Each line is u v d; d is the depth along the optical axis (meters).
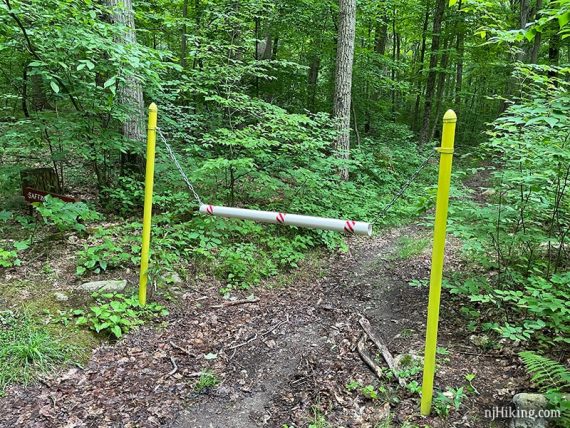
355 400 2.94
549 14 2.86
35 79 6.21
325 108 12.53
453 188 5.01
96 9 5.04
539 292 3.43
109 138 5.50
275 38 12.30
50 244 4.72
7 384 2.84
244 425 2.75
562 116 3.18
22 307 3.58
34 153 7.07
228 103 5.97
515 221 4.21
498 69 13.32
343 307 4.49
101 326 3.49
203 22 8.61
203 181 6.46
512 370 3.10
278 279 5.13
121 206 5.94
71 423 2.62
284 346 3.68
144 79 5.36
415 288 4.88
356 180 9.69
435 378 3.08
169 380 3.14
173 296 4.30
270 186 6.29
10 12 4.30
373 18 12.70
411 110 20.88
